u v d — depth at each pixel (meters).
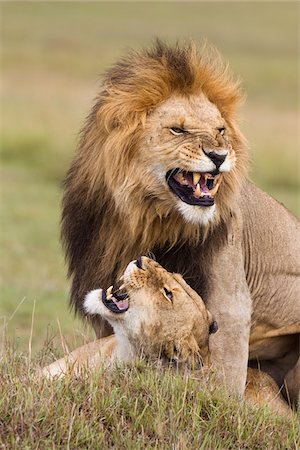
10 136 39.62
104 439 8.20
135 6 129.75
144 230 10.02
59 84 60.56
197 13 126.62
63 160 37.88
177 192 9.82
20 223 27.38
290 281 11.41
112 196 10.05
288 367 11.72
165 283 9.41
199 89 10.15
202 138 9.67
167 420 8.52
